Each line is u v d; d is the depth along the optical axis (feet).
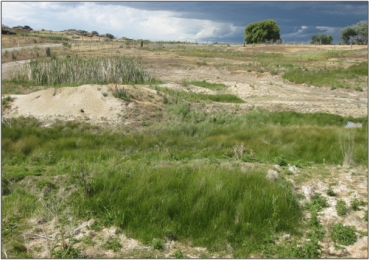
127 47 161.58
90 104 46.47
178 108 49.55
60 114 44.73
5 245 16.39
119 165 24.84
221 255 16.20
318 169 26.12
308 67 98.94
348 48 157.99
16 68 83.41
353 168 26.48
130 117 44.75
